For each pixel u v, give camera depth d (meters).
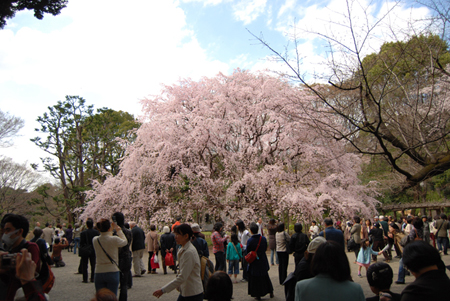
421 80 6.61
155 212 15.07
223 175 15.58
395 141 6.09
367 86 5.55
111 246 4.53
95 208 15.38
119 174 16.06
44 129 23.27
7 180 25.55
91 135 25.27
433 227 12.40
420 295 2.27
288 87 15.14
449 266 2.85
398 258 11.16
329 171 15.26
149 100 16.80
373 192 15.23
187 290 3.66
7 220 3.15
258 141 15.63
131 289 7.18
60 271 10.02
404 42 6.15
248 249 6.03
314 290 2.27
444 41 5.84
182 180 15.15
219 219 15.51
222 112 15.91
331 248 2.38
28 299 2.56
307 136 14.84
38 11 6.67
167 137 15.33
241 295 6.53
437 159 5.84
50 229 12.97
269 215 16.70
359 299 2.25
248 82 16.61
